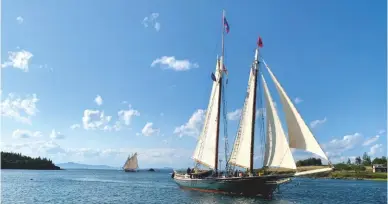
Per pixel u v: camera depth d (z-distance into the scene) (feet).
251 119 205.98
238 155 212.23
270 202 187.73
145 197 232.94
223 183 216.95
